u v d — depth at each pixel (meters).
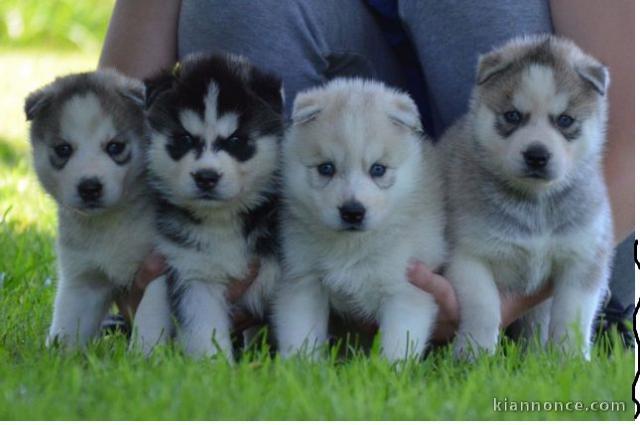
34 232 9.28
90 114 6.30
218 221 6.25
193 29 7.16
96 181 6.16
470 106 6.51
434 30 7.22
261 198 6.29
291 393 5.14
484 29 7.09
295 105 6.17
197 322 6.23
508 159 6.11
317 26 7.13
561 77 6.18
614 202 6.95
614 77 7.06
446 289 6.25
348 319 6.57
